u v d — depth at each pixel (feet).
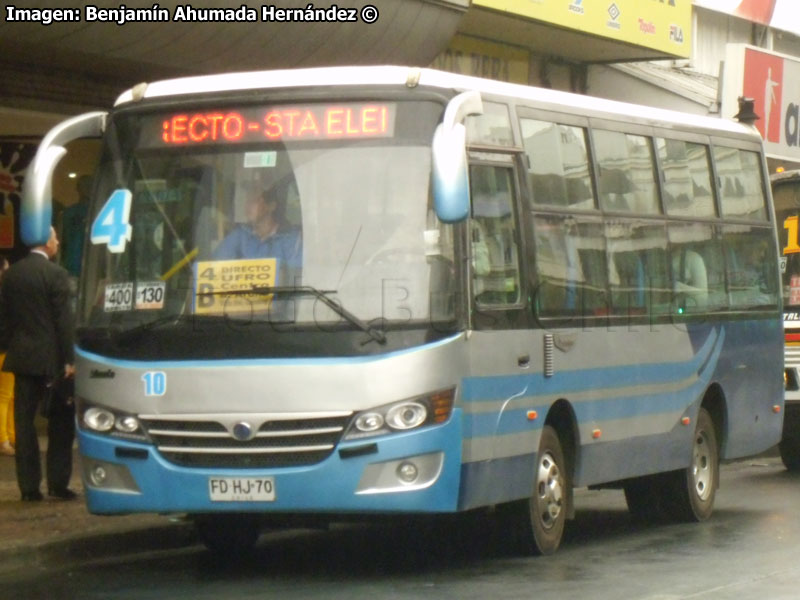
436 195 62.90
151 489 67.62
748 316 99.60
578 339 77.87
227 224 68.33
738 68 192.44
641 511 94.48
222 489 66.44
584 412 78.54
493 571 72.02
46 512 85.05
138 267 69.51
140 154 70.79
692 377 91.20
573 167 79.56
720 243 96.32
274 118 68.90
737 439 98.17
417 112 67.72
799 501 105.81
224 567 75.00
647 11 168.55
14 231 124.36
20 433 88.99
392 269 66.13
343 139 68.03
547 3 152.05
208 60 118.62
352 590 66.39
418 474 65.41
